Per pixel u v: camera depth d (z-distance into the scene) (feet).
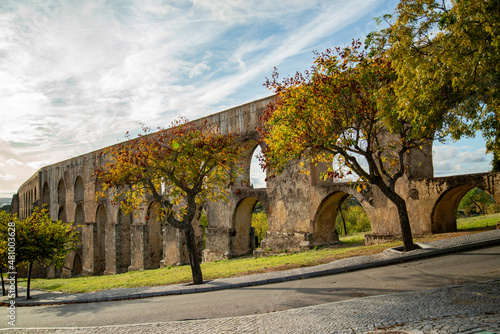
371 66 41.98
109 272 112.57
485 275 29.68
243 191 80.89
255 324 24.97
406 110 31.50
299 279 39.47
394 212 57.82
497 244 40.34
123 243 112.27
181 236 91.76
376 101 40.22
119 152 51.11
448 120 34.81
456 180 50.60
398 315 22.52
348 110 44.60
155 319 30.55
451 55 27.37
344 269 39.63
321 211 68.13
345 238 93.50
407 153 56.70
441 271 32.99
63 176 143.74
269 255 72.64
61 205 146.51
